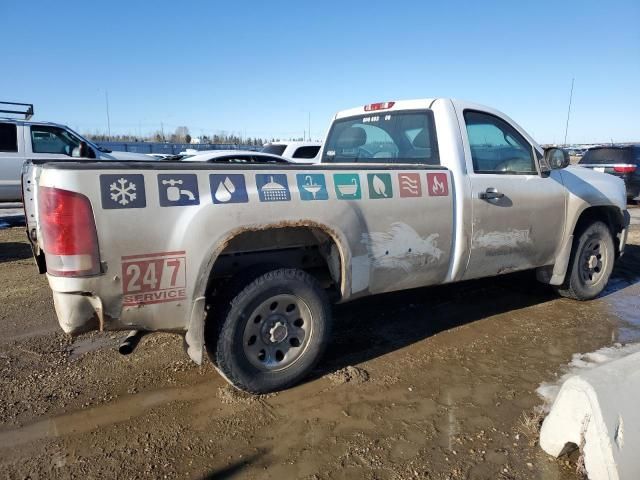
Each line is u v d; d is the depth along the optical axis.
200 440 2.86
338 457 2.72
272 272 3.22
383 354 4.02
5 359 3.88
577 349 4.14
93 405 3.22
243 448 2.79
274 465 2.65
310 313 3.40
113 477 2.56
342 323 4.69
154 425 3.00
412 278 3.89
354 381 3.54
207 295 3.37
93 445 2.81
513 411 3.18
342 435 2.92
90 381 3.54
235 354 3.16
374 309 5.06
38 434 2.91
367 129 4.93
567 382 2.62
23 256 7.45
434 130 4.23
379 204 3.60
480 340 4.31
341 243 3.40
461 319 4.80
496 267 4.42
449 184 3.99
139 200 2.77
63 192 2.60
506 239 4.38
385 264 3.68
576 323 4.73
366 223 3.53
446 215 3.96
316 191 3.32
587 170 5.31
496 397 3.35
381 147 4.77
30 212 3.65
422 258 3.88
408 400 3.31
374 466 2.65
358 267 3.53
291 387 3.45
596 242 5.27
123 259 2.74
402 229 3.72
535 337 4.38
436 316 4.88
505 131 4.56
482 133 4.38
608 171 13.84
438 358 3.95
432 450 2.78
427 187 3.86
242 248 3.39
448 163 4.10
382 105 4.77
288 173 3.25
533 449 2.78
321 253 3.63
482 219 4.17
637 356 2.72
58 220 2.61
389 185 3.66
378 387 3.47
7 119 10.65
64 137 11.27
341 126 5.30
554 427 2.68
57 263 2.66
